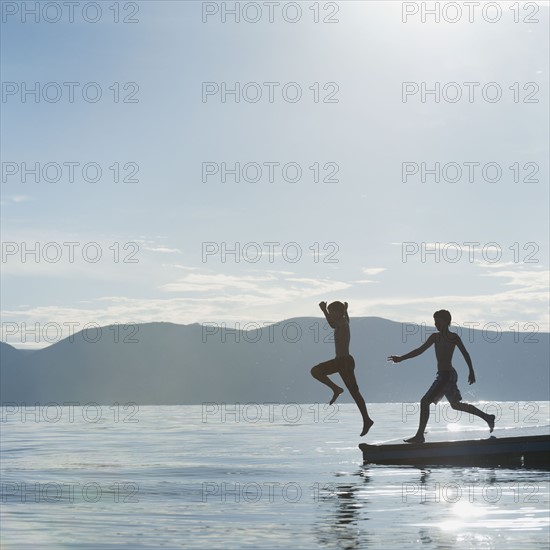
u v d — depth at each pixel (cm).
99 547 1173
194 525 1357
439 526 1323
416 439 2511
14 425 5672
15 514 1485
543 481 1930
